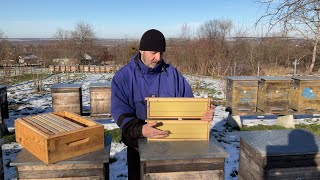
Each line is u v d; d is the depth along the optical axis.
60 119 2.25
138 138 2.07
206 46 20.05
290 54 17.36
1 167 2.61
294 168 2.32
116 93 2.14
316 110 6.20
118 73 2.22
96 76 18.48
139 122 1.98
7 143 5.31
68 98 5.94
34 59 26.02
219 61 18.08
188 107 2.02
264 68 17.84
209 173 1.90
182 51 20.27
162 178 1.87
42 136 1.82
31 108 8.34
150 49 2.09
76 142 1.94
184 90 2.36
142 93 2.21
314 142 2.45
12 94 10.89
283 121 6.67
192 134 2.01
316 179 2.37
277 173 2.31
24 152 2.04
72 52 29.03
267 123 6.98
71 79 16.62
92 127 2.02
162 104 2.00
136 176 2.24
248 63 18.17
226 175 4.09
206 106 2.03
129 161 2.26
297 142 2.44
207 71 18.42
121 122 1.99
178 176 1.88
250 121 7.20
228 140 5.64
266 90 5.98
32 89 12.28
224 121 7.06
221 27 24.69
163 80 2.27
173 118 2.02
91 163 1.94
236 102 6.16
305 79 6.04
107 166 2.07
